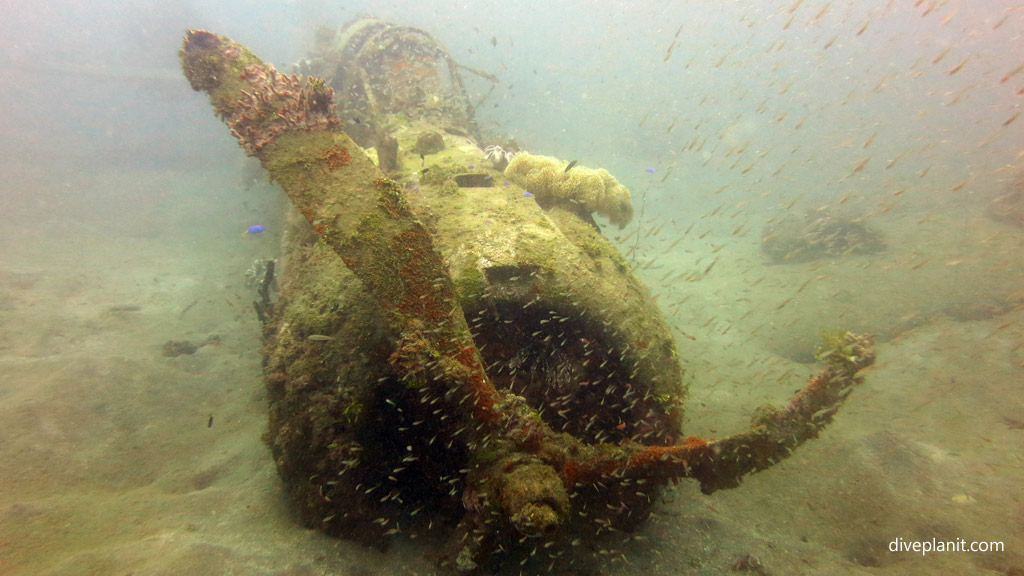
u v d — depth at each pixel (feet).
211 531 11.26
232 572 9.56
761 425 10.94
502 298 12.51
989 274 30.27
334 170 11.46
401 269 10.51
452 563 10.28
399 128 29.71
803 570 10.87
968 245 37.88
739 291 36.73
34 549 9.96
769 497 14.19
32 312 26.14
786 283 36.99
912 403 18.69
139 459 15.15
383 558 11.09
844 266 38.27
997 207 45.47
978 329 23.81
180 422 17.69
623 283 14.60
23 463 13.44
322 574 10.20
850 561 11.43
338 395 11.31
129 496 12.78
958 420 16.99
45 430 15.15
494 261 12.69
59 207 53.52
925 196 59.98
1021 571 10.14
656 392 12.54
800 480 14.79
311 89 12.00
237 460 15.21
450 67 40.04
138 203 60.70
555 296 12.66
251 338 26.35
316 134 11.96
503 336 13.03
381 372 11.28
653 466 10.16
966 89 29.66
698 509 13.46
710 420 19.38
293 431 11.71
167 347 23.99
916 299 28.94
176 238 48.06
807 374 23.50
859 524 12.66
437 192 16.87
